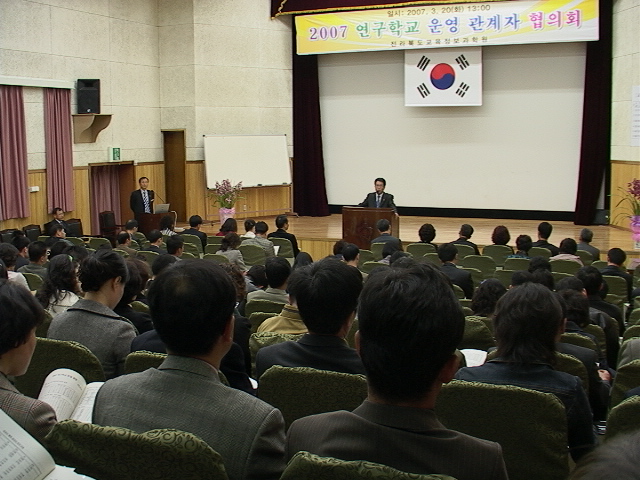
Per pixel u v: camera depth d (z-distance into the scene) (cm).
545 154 1387
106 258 296
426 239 884
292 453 149
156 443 146
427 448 137
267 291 448
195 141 1430
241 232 1362
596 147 1323
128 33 1361
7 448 147
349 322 247
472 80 1384
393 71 1470
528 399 205
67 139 1222
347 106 1513
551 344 234
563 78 1359
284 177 1494
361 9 1400
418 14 1363
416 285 139
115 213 1385
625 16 1241
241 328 342
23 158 1130
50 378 208
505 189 1422
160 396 174
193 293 174
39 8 1167
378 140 1499
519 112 1395
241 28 1453
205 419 168
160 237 834
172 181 1452
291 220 1464
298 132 1521
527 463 209
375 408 142
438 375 140
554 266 711
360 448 139
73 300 380
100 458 151
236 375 263
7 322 179
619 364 318
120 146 1351
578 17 1273
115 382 182
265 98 1493
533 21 1297
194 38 1412
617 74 1283
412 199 1489
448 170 1455
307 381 219
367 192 1518
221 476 146
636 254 1029
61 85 1194
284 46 1502
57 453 154
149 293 179
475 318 356
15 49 1125
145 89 1407
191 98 1423
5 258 587
